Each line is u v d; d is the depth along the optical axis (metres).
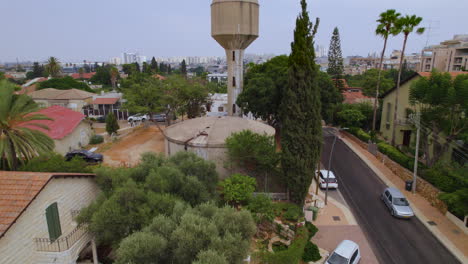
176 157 19.39
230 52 40.44
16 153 19.62
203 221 11.36
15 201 11.34
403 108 36.47
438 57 86.50
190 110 47.06
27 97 19.78
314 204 23.50
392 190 24.33
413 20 32.31
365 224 21.59
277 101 38.59
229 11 37.62
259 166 23.05
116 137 39.03
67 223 14.00
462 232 20.31
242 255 10.89
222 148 24.84
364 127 46.66
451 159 29.02
